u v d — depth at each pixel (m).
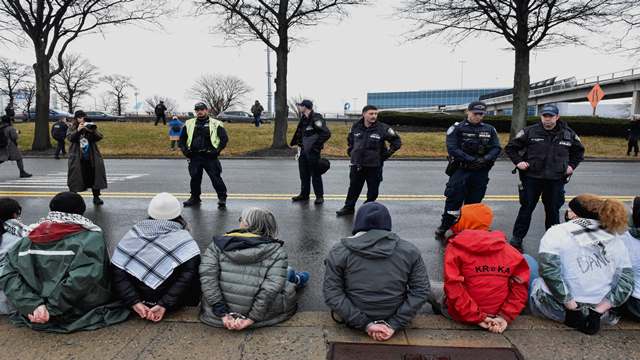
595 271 3.15
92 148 7.70
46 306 3.05
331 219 6.96
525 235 5.83
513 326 3.27
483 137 5.61
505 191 9.45
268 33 18.84
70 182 7.60
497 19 18.30
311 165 7.92
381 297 3.01
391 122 25.86
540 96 57.16
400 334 3.17
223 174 11.98
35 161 15.44
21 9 18.05
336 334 3.17
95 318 3.24
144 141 20.12
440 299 3.52
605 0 16.20
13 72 52.97
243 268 3.16
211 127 7.45
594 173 12.64
